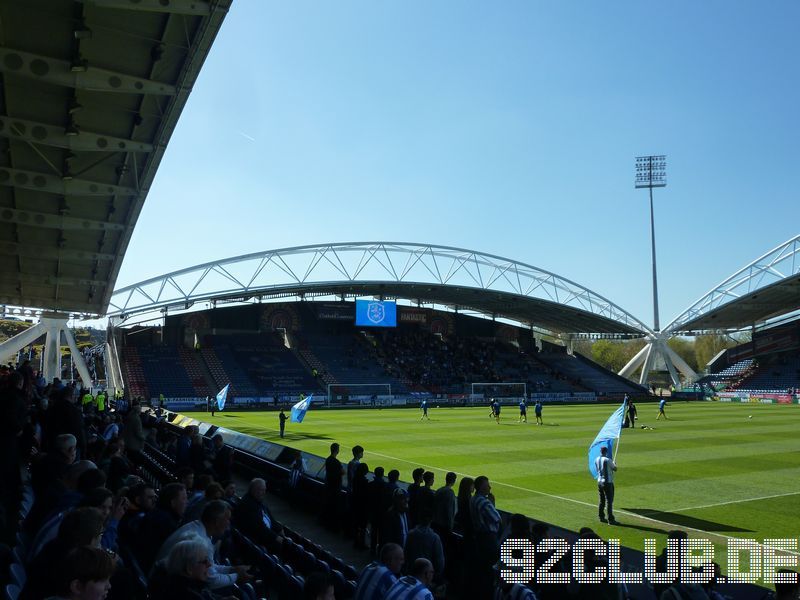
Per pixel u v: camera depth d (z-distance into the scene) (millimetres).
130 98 17250
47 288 38375
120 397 50562
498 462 26031
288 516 16125
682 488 20031
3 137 18547
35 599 4172
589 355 156125
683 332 94188
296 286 67688
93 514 4508
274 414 58000
